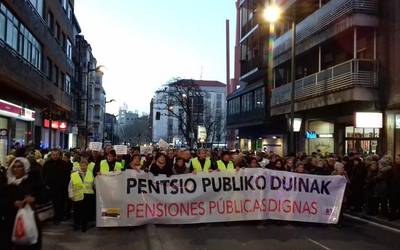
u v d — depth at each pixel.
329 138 30.25
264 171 13.80
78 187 12.66
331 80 27.06
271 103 37.50
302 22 31.50
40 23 33.53
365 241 11.62
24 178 7.09
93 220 14.14
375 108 24.70
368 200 15.96
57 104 41.47
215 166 14.62
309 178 13.98
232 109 51.97
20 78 26.48
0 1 22.95
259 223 13.79
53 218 13.84
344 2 25.56
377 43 24.89
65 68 48.00
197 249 10.40
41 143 34.31
